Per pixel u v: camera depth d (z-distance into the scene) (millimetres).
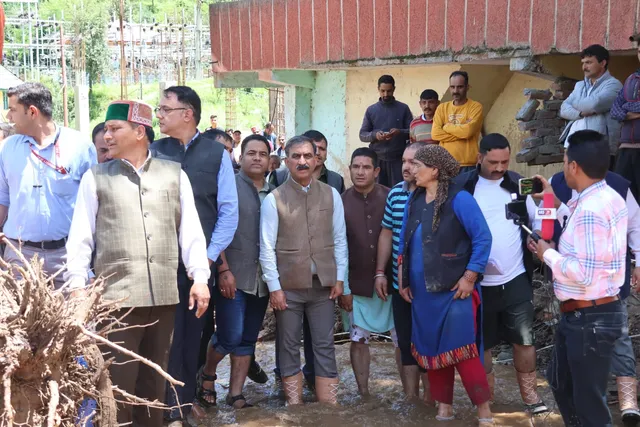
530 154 7430
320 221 5293
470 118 8016
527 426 4938
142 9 63406
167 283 4293
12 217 5145
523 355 5074
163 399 4520
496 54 7828
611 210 3936
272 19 11242
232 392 5586
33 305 3203
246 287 5340
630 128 6402
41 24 50094
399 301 5355
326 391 5398
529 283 5062
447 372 5008
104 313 3781
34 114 5066
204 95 42531
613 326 3986
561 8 7156
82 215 4258
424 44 8680
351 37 9750
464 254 4754
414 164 4879
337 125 12219
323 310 5395
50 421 3049
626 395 4625
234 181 5051
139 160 4340
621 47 6668
